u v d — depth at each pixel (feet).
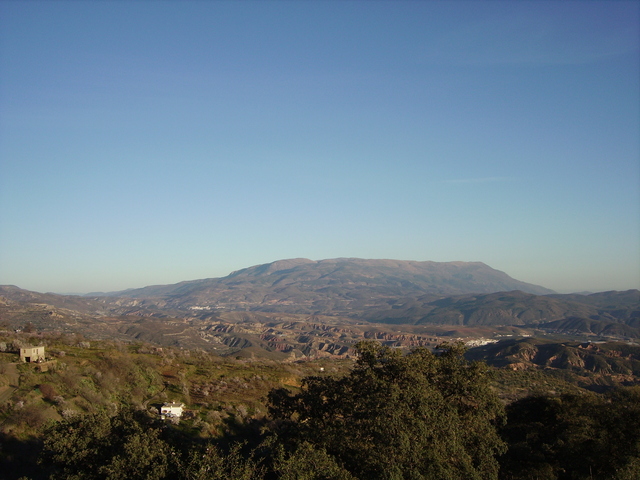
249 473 73.51
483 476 92.22
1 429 96.48
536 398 158.71
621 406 125.39
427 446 82.94
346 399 100.42
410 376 97.30
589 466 109.50
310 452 78.43
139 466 73.05
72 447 77.56
